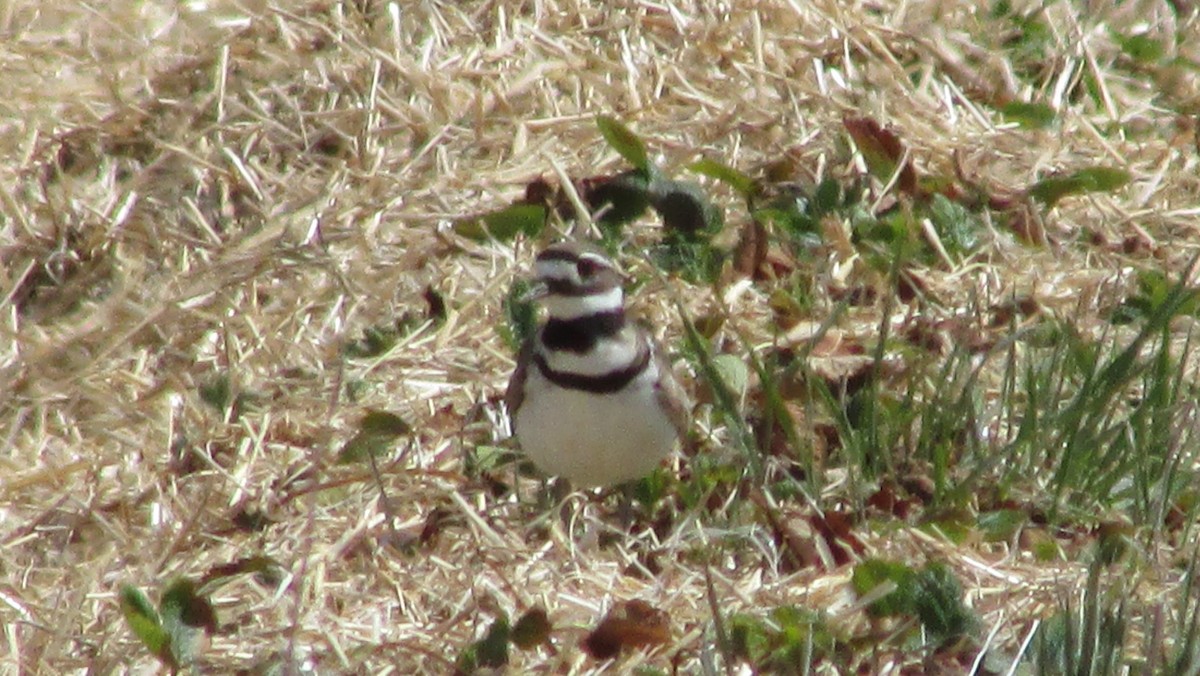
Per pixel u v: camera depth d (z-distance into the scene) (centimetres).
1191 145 1619
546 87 1598
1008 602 1077
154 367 1338
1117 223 1508
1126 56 1744
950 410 1211
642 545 1166
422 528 1170
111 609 1085
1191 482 1189
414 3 1667
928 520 1152
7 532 1162
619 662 1023
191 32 1653
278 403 1293
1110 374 1177
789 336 1330
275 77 1586
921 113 1606
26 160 1504
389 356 1334
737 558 1143
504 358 1331
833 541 1123
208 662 1024
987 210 1480
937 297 1391
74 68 1616
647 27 1677
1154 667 945
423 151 1520
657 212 1461
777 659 1007
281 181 1495
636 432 1133
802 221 1442
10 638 1041
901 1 1728
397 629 1064
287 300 1392
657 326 1349
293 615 1042
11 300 1401
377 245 1443
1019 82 1692
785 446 1230
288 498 1187
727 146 1553
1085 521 1161
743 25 1662
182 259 1427
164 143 1510
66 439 1270
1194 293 1238
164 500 1187
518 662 1033
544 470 1188
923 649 1012
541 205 1423
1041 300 1390
